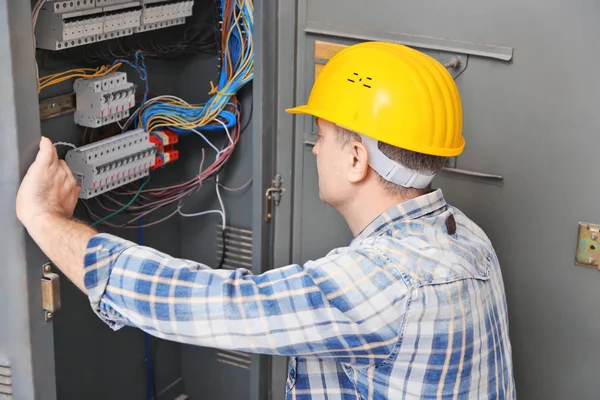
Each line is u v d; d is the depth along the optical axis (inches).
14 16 48.1
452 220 55.3
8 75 48.8
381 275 49.0
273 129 85.0
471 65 73.8
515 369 79.1
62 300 80.5
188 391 104.3
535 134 72.5
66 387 83.5
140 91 84.3
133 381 94.8
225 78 84.1
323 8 79.7
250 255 94.9
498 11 70.9
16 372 55.7
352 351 49.2
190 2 80.4
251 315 48.4
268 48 81.0
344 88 56.4
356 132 55.1
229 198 94.0
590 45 67.8
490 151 75.1
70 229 50.9
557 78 70.1
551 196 73.2
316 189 86.3
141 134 78.6
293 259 90.2
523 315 77.4
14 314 54.3
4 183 51.4
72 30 66.7
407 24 75.9
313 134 84.4
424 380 50.0
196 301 48.7
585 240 72.4
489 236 77.3
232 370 99.7
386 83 55.0
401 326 48.4
